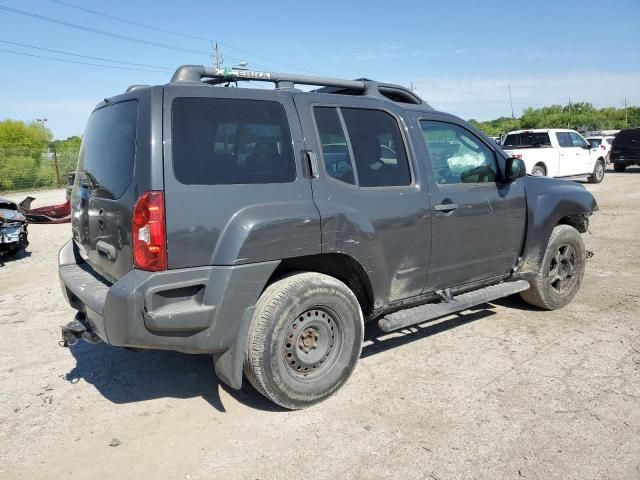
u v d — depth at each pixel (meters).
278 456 2.99
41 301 6.20
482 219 4.46
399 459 2.93
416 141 4.11
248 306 3.17
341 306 3.52
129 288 2.90
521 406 3.46
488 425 3.24
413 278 4.04
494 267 4.70
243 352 3.19
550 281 5.22
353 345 3.63
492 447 3.02
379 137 3.93
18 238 8.60
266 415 3.44
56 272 7.77
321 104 3.68
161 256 2.94
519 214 4.80
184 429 3.31
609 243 8.73
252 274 3.15
